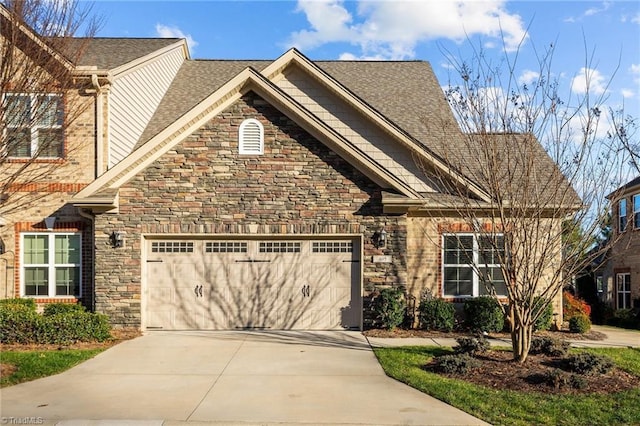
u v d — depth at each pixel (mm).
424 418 6809
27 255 14273
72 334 11516
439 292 14383
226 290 13617
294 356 10555
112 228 13289
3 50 9031
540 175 10836
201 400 7551
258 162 13508
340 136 13336
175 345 11602
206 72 20016
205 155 13461
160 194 13375
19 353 10273
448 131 15977
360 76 19719
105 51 17062
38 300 14133
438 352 10750
